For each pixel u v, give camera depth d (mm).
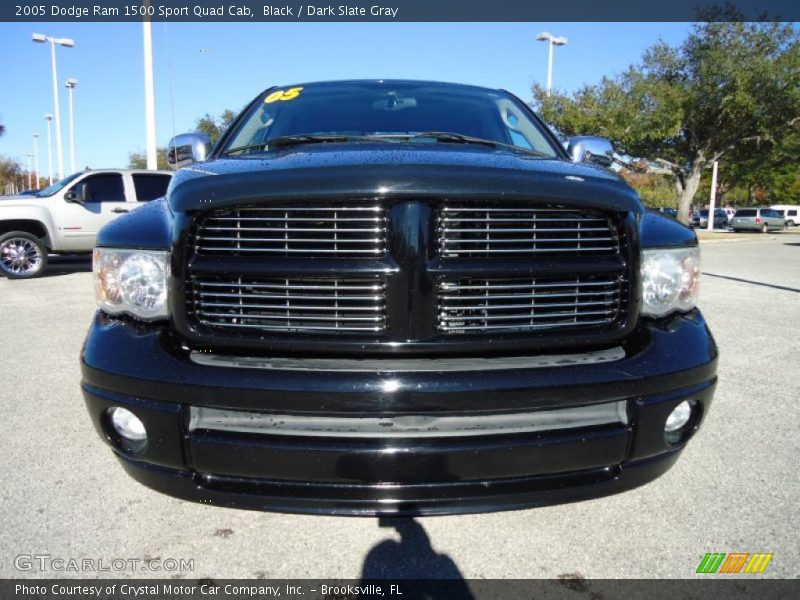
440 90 3537
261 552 2193
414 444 1849
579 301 1960
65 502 2514
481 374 1834
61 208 10289
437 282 1856
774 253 17953
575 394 1868
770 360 4816
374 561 2143
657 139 22750
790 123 22281
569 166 2256
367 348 1853
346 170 1866
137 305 2008
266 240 1867
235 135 3221
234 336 1884
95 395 1981
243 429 1883
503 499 1917
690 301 2195
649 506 2512
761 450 3041
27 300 7652
